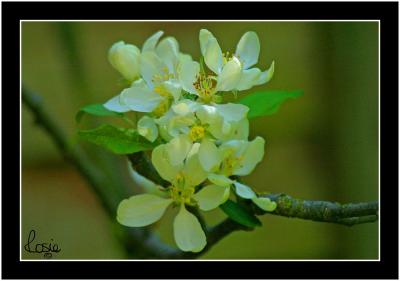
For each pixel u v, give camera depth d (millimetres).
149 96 400
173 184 400
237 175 404
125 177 604
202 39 398
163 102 399
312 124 841
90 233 843
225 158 402
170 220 727
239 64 393
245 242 803
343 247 729
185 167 398
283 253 798
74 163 545
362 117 687
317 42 769
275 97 415
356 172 688
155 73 410
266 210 394
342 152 698
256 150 404
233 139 402
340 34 696
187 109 381
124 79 425
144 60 411
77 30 602
